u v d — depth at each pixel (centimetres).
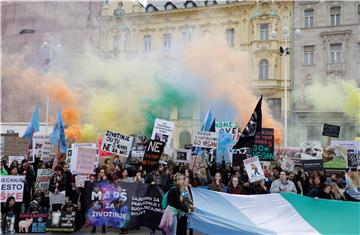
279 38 3600
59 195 1064
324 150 1455
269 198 863
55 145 1528
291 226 790
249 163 1020
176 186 792
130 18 3678
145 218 959
